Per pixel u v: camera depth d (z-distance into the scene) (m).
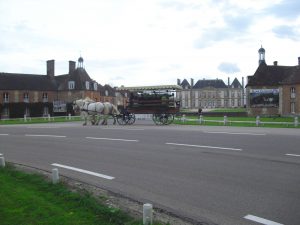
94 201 6.62
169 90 28.70
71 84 74.81
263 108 58.06
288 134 17.81
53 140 17.47
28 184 8.15
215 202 6.81
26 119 46.81
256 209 6.34
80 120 42.91
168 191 7.67
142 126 25.88
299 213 6.10
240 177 8.68
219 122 29.38
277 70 64.19
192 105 143.38
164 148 13.63
